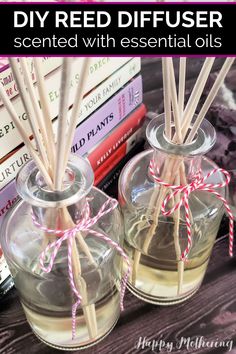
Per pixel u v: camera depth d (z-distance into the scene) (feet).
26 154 1.14
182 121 0.95
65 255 1.01
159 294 1.26
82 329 1.15
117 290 1.19
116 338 1.21
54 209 0.92
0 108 1.00
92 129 1.33
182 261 1.17
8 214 1.08
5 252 1.05
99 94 1.30
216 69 1.48
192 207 1.11
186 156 0.97
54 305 1.08
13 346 1.20
